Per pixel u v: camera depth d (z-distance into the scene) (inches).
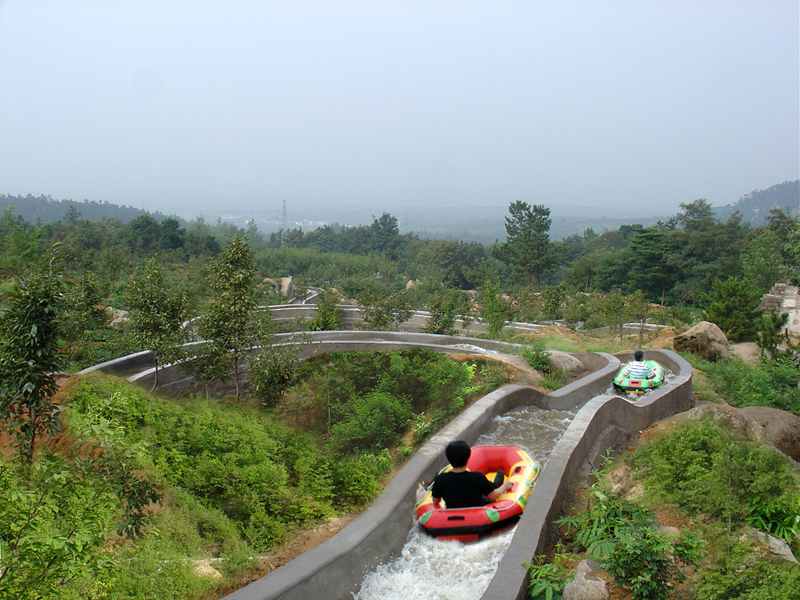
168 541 263.1
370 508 292.2
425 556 270.4
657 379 605.0
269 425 482.0
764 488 249.0
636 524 213.2
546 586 205.0
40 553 183.0
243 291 628.1
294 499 318.7
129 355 756.6
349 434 457.1
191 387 774.5
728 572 192.9
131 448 283.7
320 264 3356.3
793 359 768.9
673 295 2962.6
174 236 3260.3
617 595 195.8
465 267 4466.0
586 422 377.7
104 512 230.7
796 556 223.9
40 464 225.0
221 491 341.1
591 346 1001.5
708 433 299.1
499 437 433.7
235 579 241.0
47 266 364.5
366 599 237.0
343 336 947.3
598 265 3358.8
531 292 1866.4
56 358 355.9
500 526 280.4
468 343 885.2
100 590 211.9
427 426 432.5
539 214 3427.7
